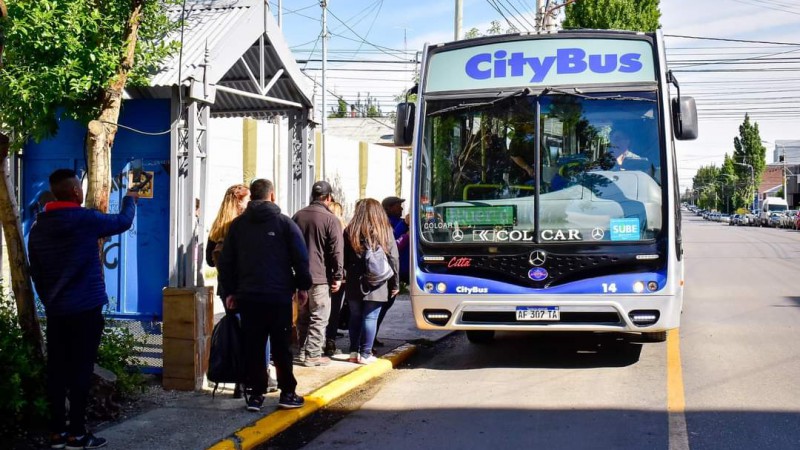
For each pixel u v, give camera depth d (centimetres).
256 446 623
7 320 653
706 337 1094
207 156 862
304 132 1148
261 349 683
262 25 977
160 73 836
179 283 836
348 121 4553
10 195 631
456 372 901
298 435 655
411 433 655
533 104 868
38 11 686
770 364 900
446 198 873
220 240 784
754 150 11419
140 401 718
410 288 875
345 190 1853
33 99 735
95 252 593
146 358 827
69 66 713
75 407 579
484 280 848
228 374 682
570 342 1075
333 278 862
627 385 809
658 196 832
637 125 847
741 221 8831
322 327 880
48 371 585
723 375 847
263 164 1353
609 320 835
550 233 839
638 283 821
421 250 871
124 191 939
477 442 624
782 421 665
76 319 577
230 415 676
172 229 842
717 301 1518
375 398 780
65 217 579
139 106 920
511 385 825
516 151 863
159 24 842
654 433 636
